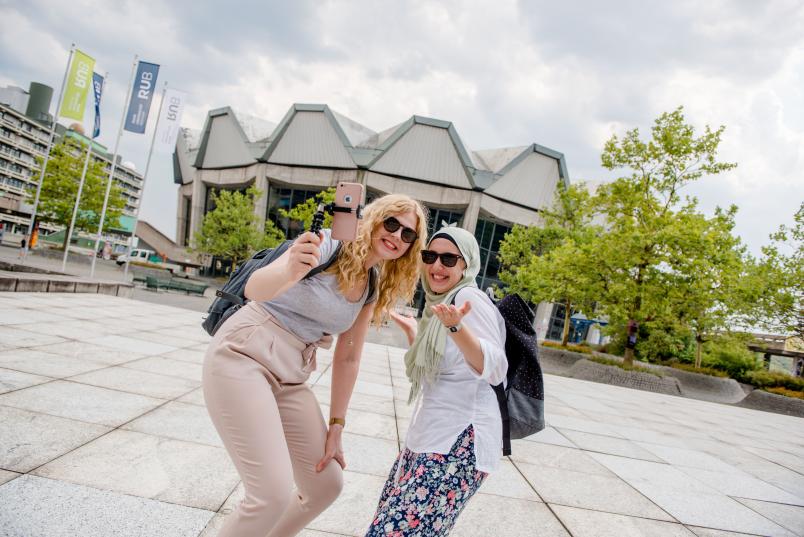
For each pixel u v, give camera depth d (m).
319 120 38.28
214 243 36.50
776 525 3.48
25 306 7.43
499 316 1.76
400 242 1.63
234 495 2.43
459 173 37.91
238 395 1.38
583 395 10.20
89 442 2.77
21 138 86.62
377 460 3.46
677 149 17.12
